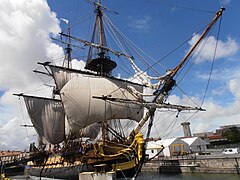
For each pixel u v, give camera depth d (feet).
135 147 64.80
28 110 115.75
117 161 69.26
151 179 106.42
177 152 168.55
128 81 113.60
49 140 118.42
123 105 98.58
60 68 105.29
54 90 133.69
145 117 69.87
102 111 93.71
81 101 94.68
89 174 55.57
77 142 95.40
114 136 93.20
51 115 122.31
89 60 128.26
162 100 69.87
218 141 228.02
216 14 59.16
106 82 104.53
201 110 73.56
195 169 118.21
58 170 93.04
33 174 119.75
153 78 76.23
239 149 132.77
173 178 106.83
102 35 124.98
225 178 93.30
